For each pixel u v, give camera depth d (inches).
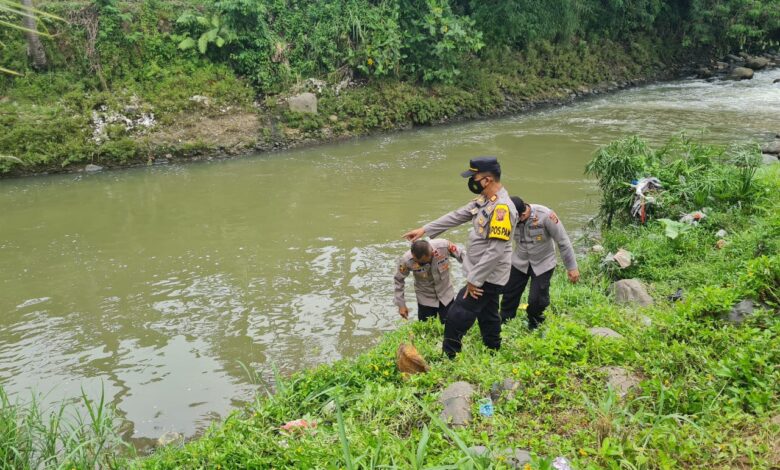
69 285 328.8
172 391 234.4
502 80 804.6
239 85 640.4
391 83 712.4
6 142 524.4
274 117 637.9
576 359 186.1
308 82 672.4
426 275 231.0
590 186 478.0
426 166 550.9
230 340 270.4
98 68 591.2
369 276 330.3
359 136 669.9
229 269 344.8
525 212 217.6
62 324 288.0
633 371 177.9
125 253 370.6
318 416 183.6
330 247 372.5
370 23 703.1
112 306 304.5
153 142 572.1
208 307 301.1
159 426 213.6
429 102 716.0
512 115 783.1
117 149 551.2
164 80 609.9
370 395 181.0
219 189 495.5
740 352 169.3
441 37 733.3
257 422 181.2
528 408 166.2
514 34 826.2
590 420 156.2
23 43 568.1
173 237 395.2
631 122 701.9
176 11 642.2
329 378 205.2
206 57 638.5
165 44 623.5
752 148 365.1
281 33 682.8
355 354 254.1
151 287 324.2
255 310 296.8
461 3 817.5
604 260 305.6
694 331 192.5
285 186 500.7
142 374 246.1
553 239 223.3
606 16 983.0
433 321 240.1
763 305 200.8
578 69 898.7
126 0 634.8
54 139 540.4
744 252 271.3
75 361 256.7
